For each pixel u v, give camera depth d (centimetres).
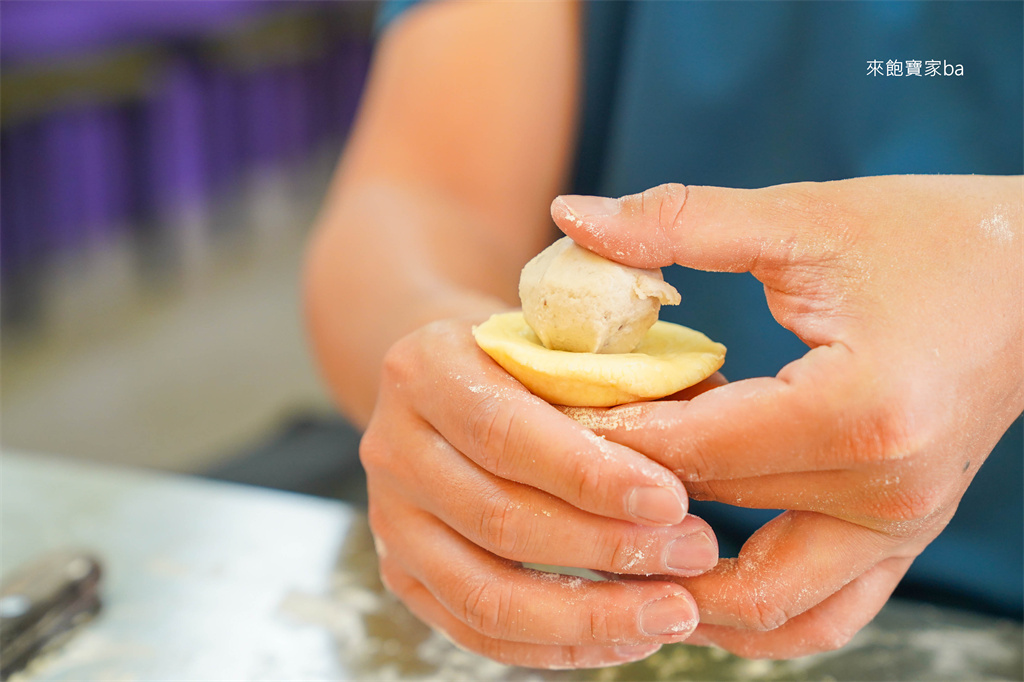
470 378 46
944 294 44
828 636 48
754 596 46
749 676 51
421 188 67
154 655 52
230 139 284
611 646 47
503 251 65
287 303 238
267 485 83
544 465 45
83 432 165
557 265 47
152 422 171
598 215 46
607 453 44
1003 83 58
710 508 62
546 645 48
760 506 46
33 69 194
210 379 192
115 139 229
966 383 43
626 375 45
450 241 63
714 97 62
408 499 48
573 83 68
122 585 55
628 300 46
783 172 62
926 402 43
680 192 46
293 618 54
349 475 87
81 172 219
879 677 51
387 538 49
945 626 53
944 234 44
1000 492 58
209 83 267
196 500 60
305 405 181
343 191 70
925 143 60
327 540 58
